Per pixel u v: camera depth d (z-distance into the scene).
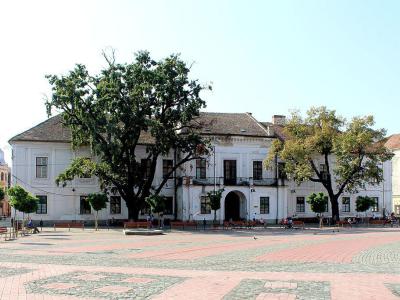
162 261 21.75
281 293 13.38
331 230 50.22
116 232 45.97
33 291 13.76
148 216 56.66
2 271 17.83
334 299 12.54
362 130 60.38
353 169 60.25
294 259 22.61
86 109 50.88
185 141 52.97
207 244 32.19
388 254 24.88
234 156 62.84
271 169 63.03
